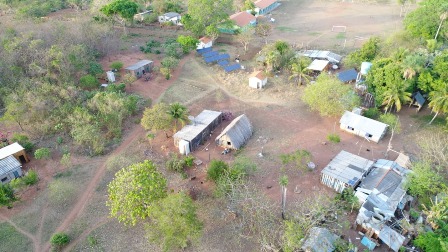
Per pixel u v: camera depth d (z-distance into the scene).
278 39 116.19
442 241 43.50
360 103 78.69
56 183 59.25
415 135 70.44
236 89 87.62
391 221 50.31
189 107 79.94
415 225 49.16
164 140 69.56
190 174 61.12
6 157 60.06
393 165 58.25
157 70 94.50
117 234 50.94
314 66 92.62
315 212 48.88
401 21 127.88
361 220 49.72
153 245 49.19
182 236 44.62
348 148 67.19
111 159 64.31
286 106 80.56
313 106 73.88
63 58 81.12
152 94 84.62
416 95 77.06
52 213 54.25
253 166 61.00
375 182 55.03
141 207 47.78
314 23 130.25
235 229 51.22
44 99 71.25
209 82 90.75
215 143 68.62
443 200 49.69
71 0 132.25
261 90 86.69
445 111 69.00
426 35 93.06
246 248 48.72
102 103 71.31
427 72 71.81
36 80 77.19
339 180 55.53
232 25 117.69
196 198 56.25
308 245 45.31
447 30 91.44
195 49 105.31
